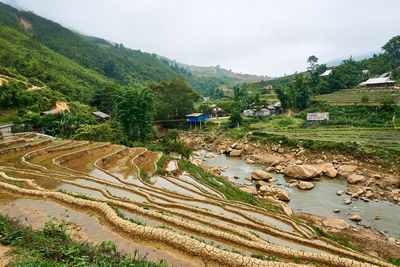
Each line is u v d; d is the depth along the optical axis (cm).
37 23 16188
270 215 1906
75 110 5938
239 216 1670
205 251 803
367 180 3284
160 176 2700
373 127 5169
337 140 4491
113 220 997
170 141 5122
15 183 1476
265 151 5038
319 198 2892
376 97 6738
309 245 1277
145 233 897
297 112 7925
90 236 898
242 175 3906
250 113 8712
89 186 1631
